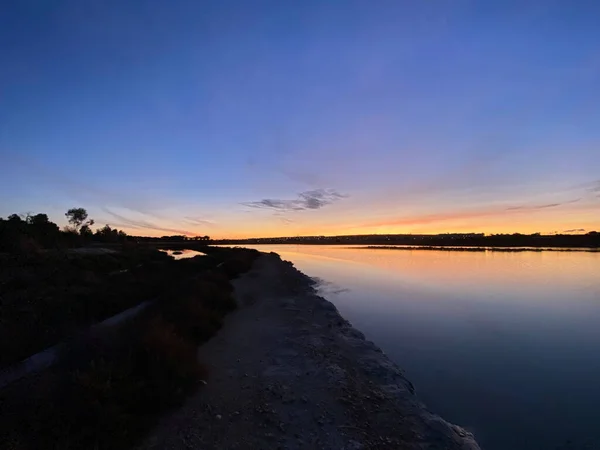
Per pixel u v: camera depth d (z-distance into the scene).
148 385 6.16
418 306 18.53
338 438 5.33
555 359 10.39
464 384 8.52
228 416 5.92
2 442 4.43
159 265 31.77
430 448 5.19
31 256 27.50
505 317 15.88
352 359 9.22
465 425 6.58
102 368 6.00
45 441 4.56
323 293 22.83
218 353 9.38
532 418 6.87
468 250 105.19
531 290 23.94
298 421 5.82
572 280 29.44
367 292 23.22
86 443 4.71
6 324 10.33
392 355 10.70
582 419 6.83
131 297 16.56
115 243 78.06
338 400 6.62
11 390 6.03
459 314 16.52
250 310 15.51
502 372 9.29
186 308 11.60
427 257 68.75
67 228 54.78
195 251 79.69
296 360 8.88
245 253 60.34
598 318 15.68
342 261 59.28
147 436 5.25
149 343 7.09
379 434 5.51
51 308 12.59
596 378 8.93
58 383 5.79
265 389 7.04
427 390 8.18
